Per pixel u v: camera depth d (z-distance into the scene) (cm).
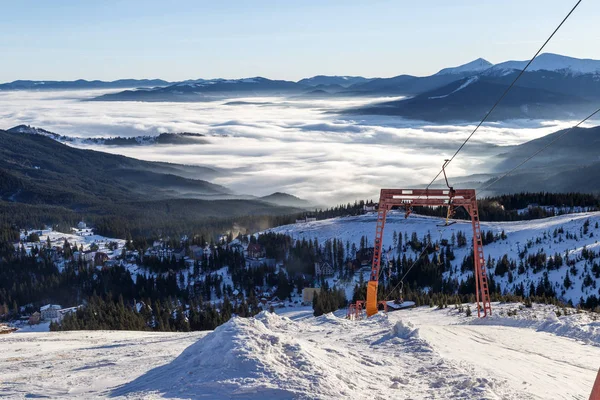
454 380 1848
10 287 17200
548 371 2455
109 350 3231
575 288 11562
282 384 1556
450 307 7525
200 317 10781
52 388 1891
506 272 13300
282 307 13938
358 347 2527
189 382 1656
